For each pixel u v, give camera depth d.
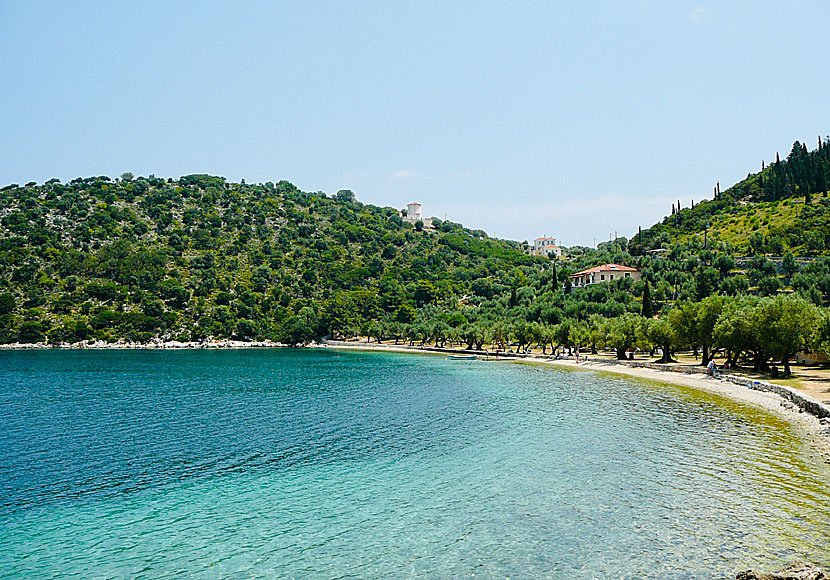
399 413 61.19
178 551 25.67
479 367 116.31
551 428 50.47
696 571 22.00
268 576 22.95
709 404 60.16
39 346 176.38
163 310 196.50
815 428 45.56
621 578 21.66
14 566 24.47
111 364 127.75
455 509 29.97
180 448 45.59
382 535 26.81
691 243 196.12
